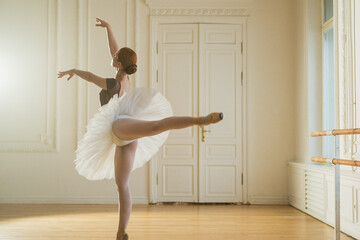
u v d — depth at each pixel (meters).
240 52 6.53
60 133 6.43
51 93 6.46
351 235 4.13
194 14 6.52
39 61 6.48
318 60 5.86
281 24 6.54
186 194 6.40
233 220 5.02
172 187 6.41
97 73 6.49
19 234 4.17
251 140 6.46
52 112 6.44
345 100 4.52
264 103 6.50
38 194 6.36
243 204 6.37
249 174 6.43
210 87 6.50
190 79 6.49
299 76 6.23
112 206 6.11
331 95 5.62
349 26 4.46
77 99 6.45
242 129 6.46
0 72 6.46
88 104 6.45
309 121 5.83
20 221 4.91
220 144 6.46
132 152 2.78
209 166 6.43
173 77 6.50
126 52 2.99
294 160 6.42
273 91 6.51
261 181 6.43
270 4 6.55
